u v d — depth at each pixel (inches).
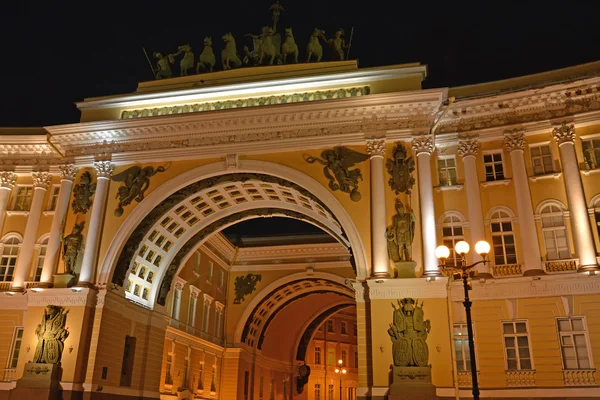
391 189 1012.5
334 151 1063.0
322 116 1074.1
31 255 1170.6
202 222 1314.0
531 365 888.3
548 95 998.4
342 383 2684.5
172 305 1477.6
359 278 969.5
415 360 886.4
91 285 1074.1
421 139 1026.1
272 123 1099.9
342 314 2790.4
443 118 1055.0
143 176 1143.0
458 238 994.7
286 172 1067.9
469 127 1050.7
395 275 954.1
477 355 911.7
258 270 1852.9
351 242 994.7
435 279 923.4
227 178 1131.9
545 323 900.6
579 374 862.5
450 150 1054.4
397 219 981.8
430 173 1003.3
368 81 1093.1
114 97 1206.9
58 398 999.6
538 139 1011.3
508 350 909.8
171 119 1128.8
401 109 1043.3
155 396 1242.6
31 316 1072.2
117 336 1119.6
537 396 869.2
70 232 1135.6
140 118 1142.3
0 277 1178.0
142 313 1227.9
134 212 1120.2
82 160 1179.9
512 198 992.2
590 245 908.6
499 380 893.2
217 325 1771.7
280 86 1123.9
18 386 1003.9
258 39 1246.9
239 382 1770.4
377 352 909.2
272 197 1237.7
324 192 1039.6
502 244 975.0
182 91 1169.4
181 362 1498.5
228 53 1238.9
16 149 1245.7
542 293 913.5
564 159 967.0
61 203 1152.2
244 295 1835.6
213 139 1130.7
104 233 1122.0
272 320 2018.9
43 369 1012.5
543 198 975.6
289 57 1213.1
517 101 1015.6
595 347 867.4
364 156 1044.5
